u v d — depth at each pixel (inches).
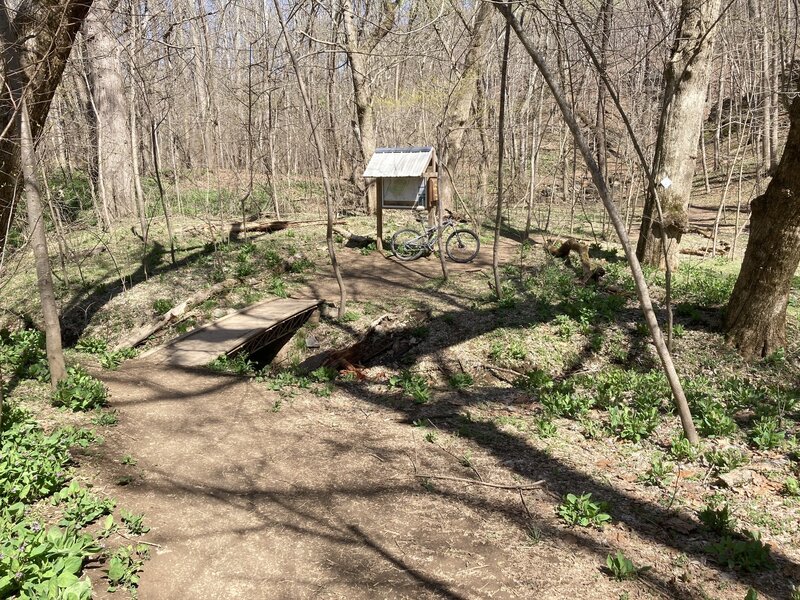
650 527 187.9
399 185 600.7
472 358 388.8
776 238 339.0
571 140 774.5
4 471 183.6
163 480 214.1
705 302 425.1
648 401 295.7
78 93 689.6
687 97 476.4
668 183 484.4
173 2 558.9
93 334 446.3
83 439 231.3
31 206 267.0
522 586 157.6
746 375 340.8
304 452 246.8
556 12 257.0
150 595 151.9
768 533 184.1
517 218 923.4
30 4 280.4
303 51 704.4
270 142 738.8
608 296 452.1
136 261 575.2
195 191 896.3
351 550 176.1
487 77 852.0
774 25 753.6
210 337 405.1
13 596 134.8
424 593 155.8
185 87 839.7
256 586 158.7
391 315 437.7
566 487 216.4
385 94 891.4
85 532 171.5
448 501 205.8
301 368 384.8
